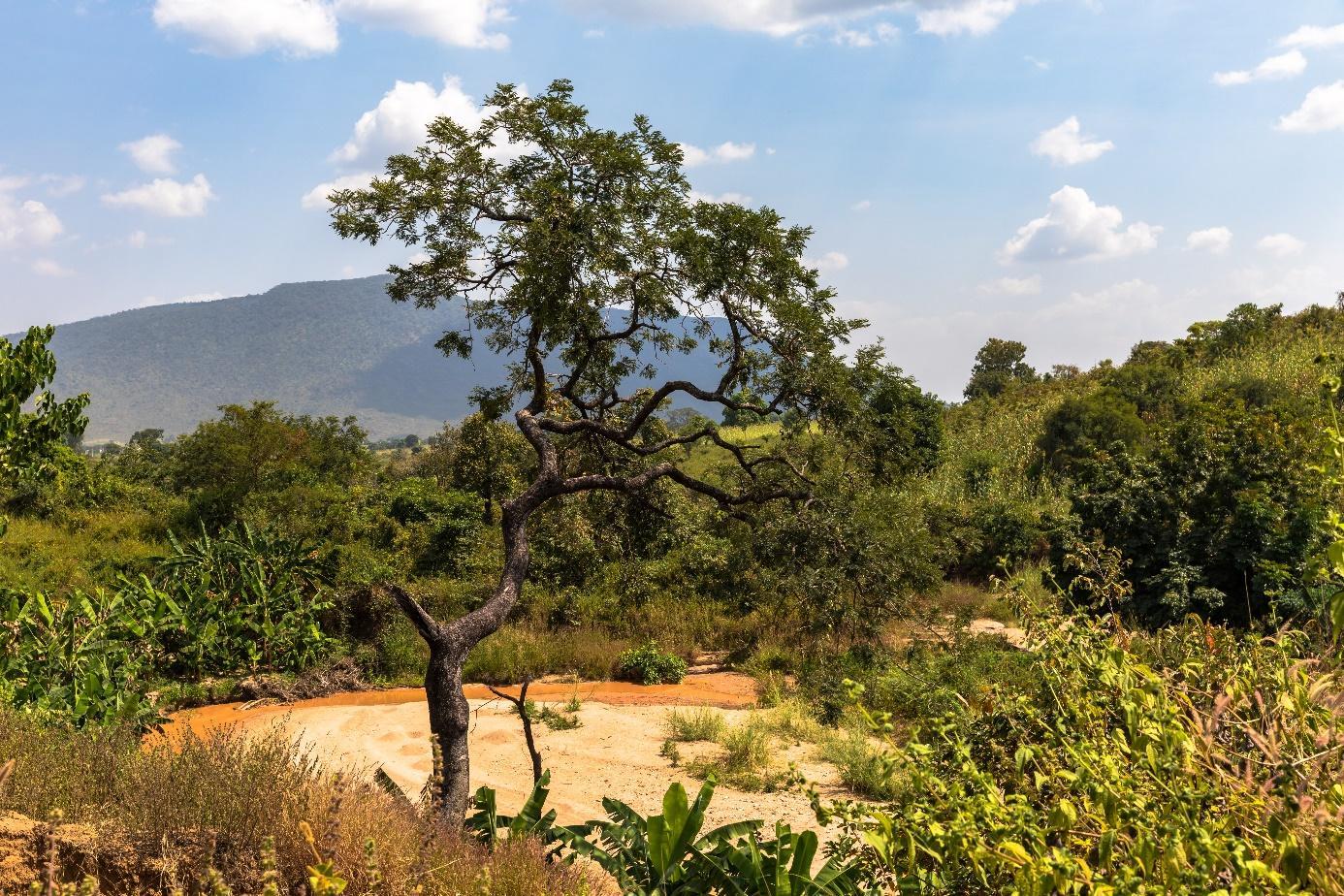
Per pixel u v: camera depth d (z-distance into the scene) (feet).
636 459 33.86
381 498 84.74
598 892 16.90
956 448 120.37
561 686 54.95
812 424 32.12
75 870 13.29
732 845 16.78
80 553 76.69
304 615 56.85
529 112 28.17
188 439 98.43
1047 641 13.48
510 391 31.07
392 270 29.60
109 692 32.45
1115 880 8.60
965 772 10.40
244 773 16.17
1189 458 50.80
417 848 14.90
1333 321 140.97
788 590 44.65
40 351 42.04
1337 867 8.17
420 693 52.39
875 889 13.56
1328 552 9.76
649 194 28.63
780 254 29.07
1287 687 10.66
